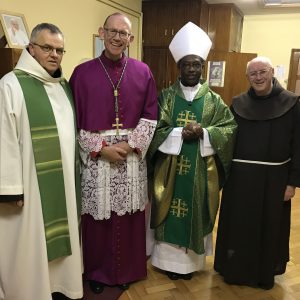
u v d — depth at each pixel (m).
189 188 2.02
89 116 1.78
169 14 5.05
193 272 2.29
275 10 5.52
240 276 2.13
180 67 2.00
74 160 1.74
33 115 1.56
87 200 1.87
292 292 2.14
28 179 1.58
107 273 2.05
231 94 5.25
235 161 2.05
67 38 3.10
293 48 5.75
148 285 2.15
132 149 1.86
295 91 5.77
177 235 2.09
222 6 5.16
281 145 1.96
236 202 2.06
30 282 1.66
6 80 1.54
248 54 5.12
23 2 2.56
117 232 1.97
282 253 2.18
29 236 1.62
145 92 1.90
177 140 1.96
